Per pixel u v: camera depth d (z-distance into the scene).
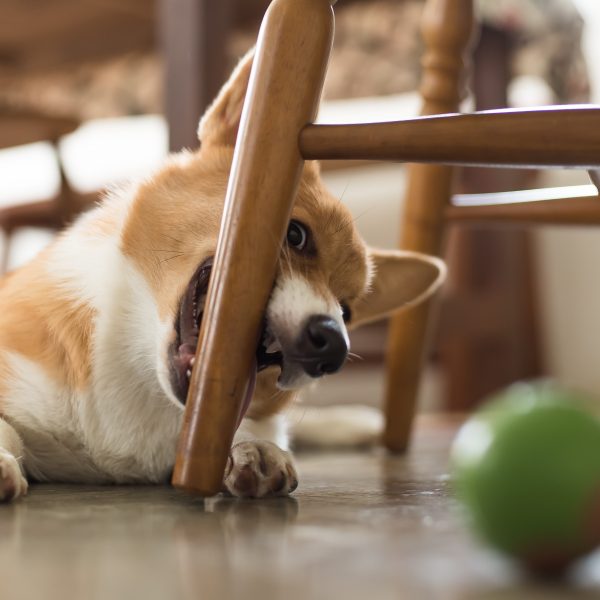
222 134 1.91
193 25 2.55
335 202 1.85
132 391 1.79
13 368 1.74
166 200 1.82
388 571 0.87
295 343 1.54
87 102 4.62
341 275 1.83
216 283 1.34
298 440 2.75
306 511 1.27
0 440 1.62
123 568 0.89
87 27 3.50
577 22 4.20
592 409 0.89
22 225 4.42
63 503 1.38
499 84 4.09
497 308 4.33
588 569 0.86
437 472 1.94
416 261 2.13
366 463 2.22
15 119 3.36
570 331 4.99
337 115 4.87
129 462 1.81
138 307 1.78
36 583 0.83
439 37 2.26
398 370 2.50
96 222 1.92
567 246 4.98
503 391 4.37
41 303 1.79
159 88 4.52
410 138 1.29
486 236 4.33
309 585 0.82
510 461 0.83
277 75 1.36
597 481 0.81
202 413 1.31
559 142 1.21
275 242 1.35
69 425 1.76
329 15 1.38
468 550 0.97
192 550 0.98
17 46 3.77
